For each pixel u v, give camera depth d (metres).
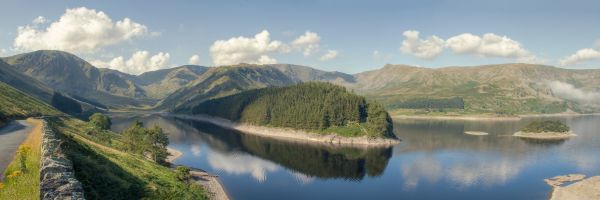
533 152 189.88
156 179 68.94
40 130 56.12
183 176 91.56
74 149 50.09
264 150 189.50
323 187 119.12
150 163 93.62
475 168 149.12
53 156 33.06
